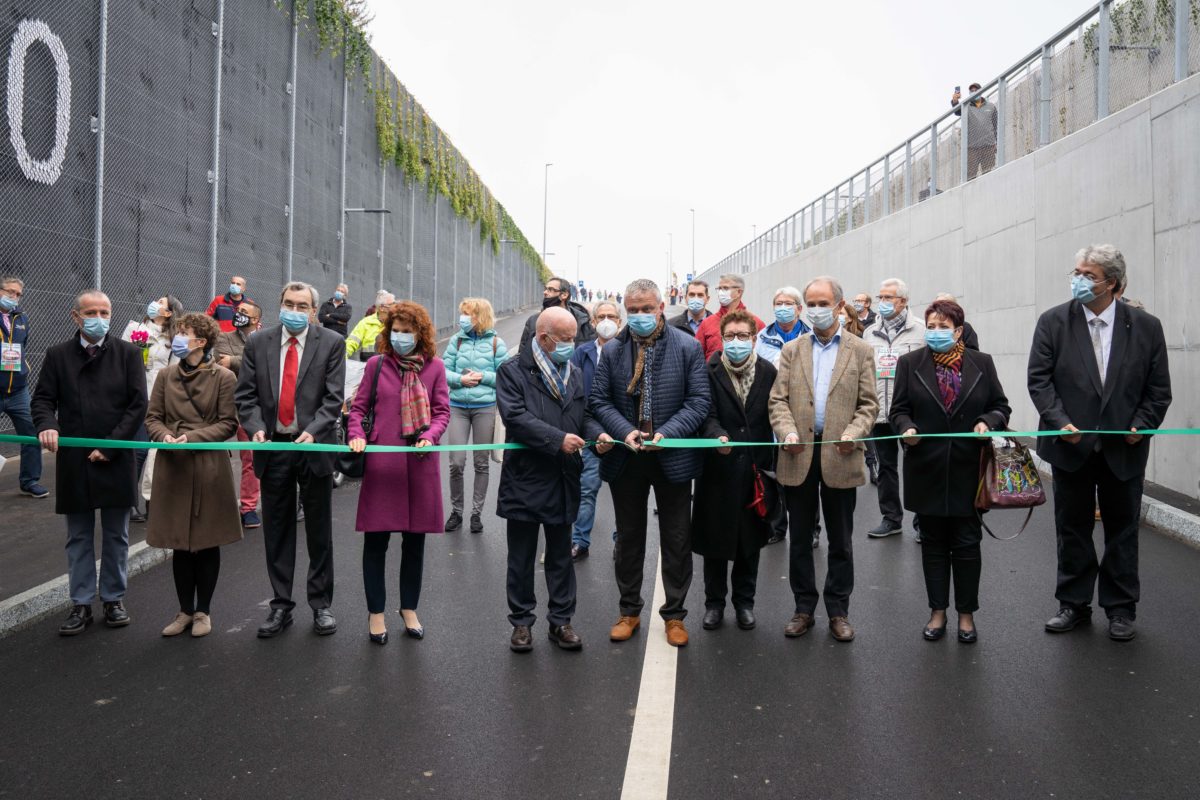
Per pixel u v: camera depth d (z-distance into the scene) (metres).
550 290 8.39
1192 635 5.16
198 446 5.04
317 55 17.38
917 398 5.20
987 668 4.68
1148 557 6.87
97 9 10.07
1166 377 5.11
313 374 5.38
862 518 8.58
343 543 7.55
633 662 4.80
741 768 3.57
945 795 3.37
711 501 5.28
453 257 31.47
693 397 5.22
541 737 3.86
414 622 5.23
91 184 10.03
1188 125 8.76
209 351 5.45
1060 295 11.42
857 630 5.34
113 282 10.48
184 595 5.27
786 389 5.34
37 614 5.53
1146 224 9.52
